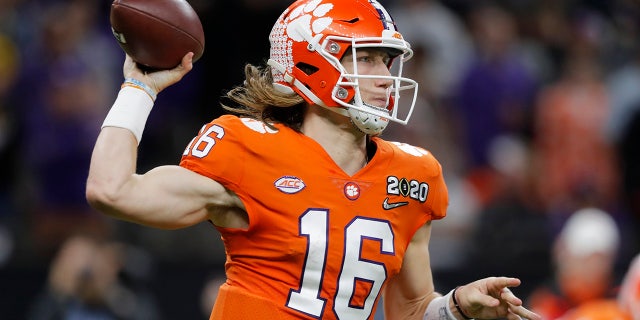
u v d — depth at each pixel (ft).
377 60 42.04
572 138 109.29
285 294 40.50
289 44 42.22
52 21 105.19
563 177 108.06
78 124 99.30
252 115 43.45
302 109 43.06
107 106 105.29
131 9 40.40
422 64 108.78
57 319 78.69
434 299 45.09
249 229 40.68
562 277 79.10
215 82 102.17
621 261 96.27
